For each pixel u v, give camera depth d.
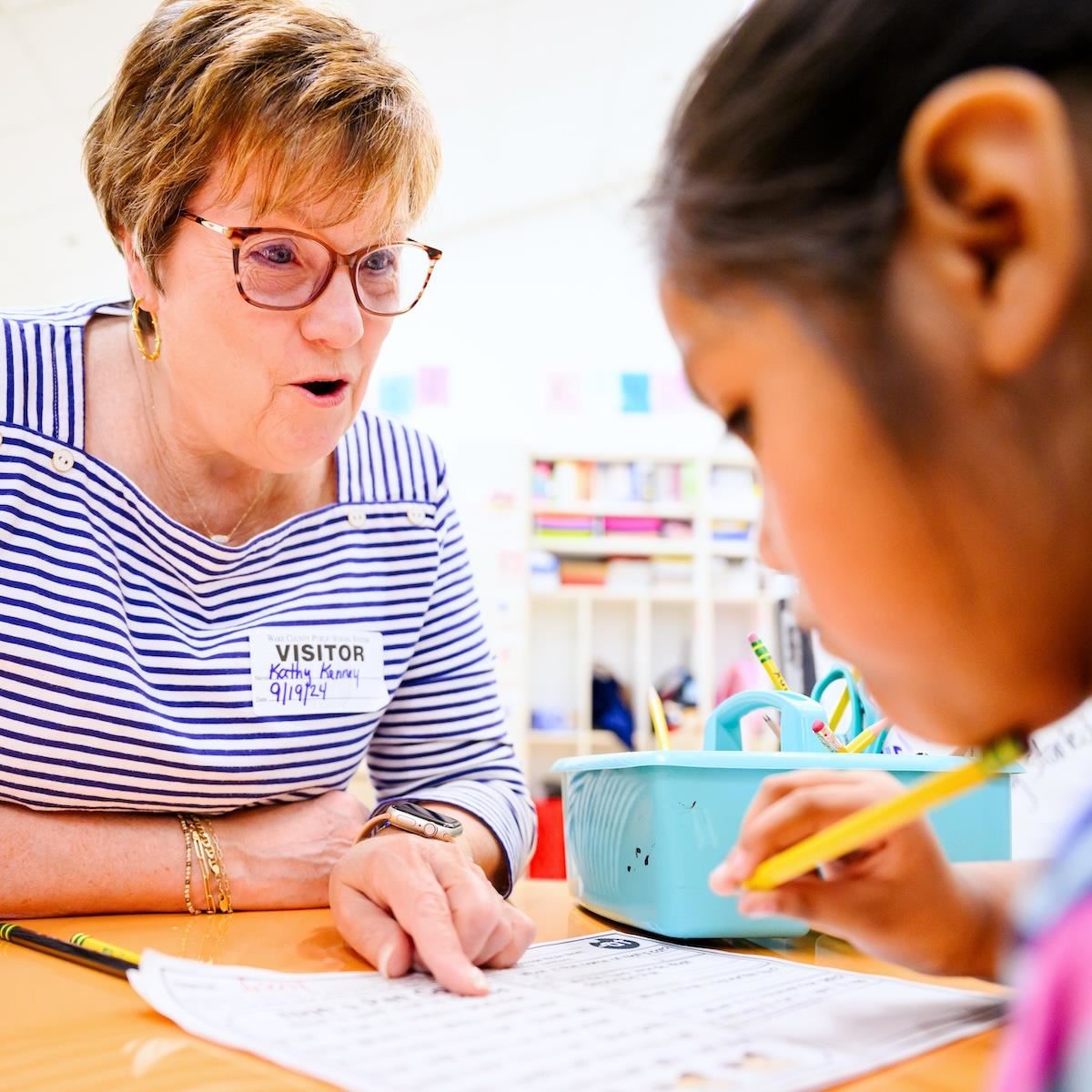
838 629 0.41
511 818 1.07
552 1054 0.48
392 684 1.15
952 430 0.36
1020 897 0.62
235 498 1.14
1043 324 0.33
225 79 0.90
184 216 0.95
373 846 0.79
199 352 0.98
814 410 0.38
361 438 1.23
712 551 6.22
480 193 6.23
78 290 5.39
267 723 1.05
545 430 6.46
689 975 0.67
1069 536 0.35
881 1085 0.45
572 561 6.36
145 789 0.99
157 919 0.92
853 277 0.37
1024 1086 0.22
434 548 1.21
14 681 0.95
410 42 4.62
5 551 0.98
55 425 1.03
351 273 0.99
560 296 6.59
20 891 0.90
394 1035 0.51
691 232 0.41
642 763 0.81
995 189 0.33
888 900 0.60
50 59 3.75
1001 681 0.39
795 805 0.60
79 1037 0.53
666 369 6.50
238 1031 0.52
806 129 0.38
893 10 0.37
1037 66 0.35
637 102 5.51
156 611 1.04
